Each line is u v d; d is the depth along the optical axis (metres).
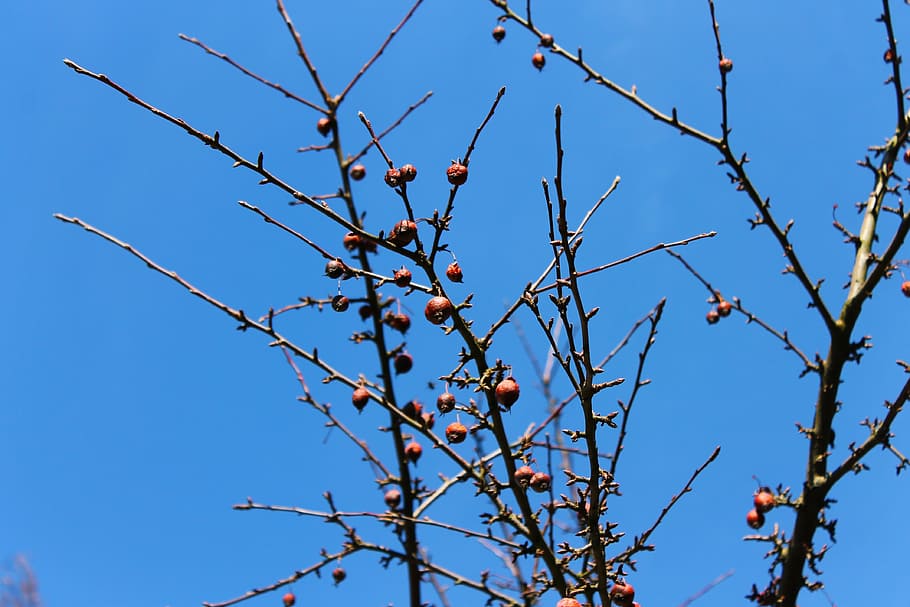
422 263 3.98
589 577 4.18
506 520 4.21
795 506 4.38
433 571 5.23
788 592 4.28
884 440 4.37
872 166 5.46
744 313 5.15
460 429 4.11
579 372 3.78
